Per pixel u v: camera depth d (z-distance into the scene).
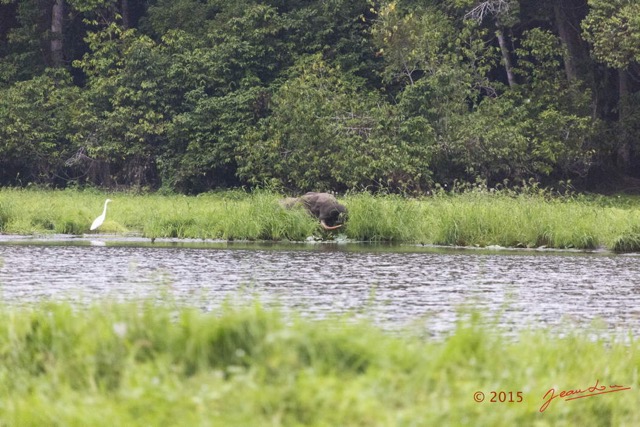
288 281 46.66
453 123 126.94
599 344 26.38
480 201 83.00
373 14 148.75
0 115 140.25
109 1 155.12
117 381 19.72
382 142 123.00
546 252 68.31
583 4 148.00
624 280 49.16
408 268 53.72
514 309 37.91
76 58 163.38
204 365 19.78
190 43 146.12
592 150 131.50
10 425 18.02
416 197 119.31
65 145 142.38
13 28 155.50
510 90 139.88
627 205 122.31
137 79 142.25
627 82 147.75
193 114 138.88
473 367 20.98
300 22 144.62
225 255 60.88
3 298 38.16
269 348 19.91
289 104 128.12
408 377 19.45
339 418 17.66
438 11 140.12
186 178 137.38
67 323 22.52
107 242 71.81
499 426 19.02
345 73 141.62
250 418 17.48
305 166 125.94
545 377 21.88
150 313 22.14
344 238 78.50
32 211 85.31
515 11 136.25
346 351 20.33
